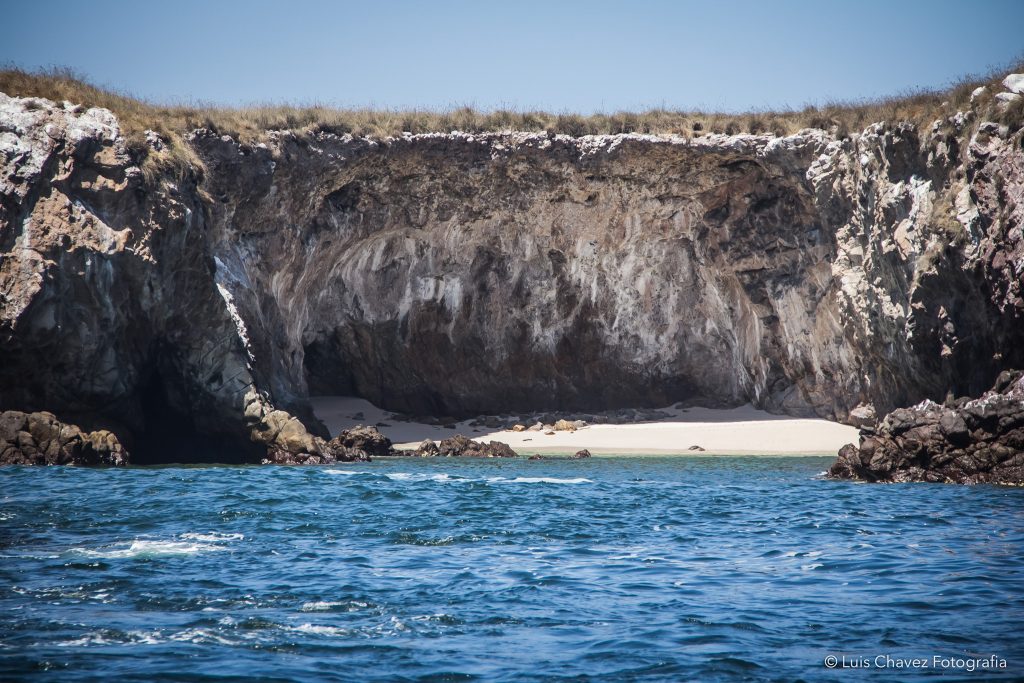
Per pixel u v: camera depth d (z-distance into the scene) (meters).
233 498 41.19
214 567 27.69
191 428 67.50
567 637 21.44
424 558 29.36
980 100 61.56
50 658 19.69
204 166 72.31
